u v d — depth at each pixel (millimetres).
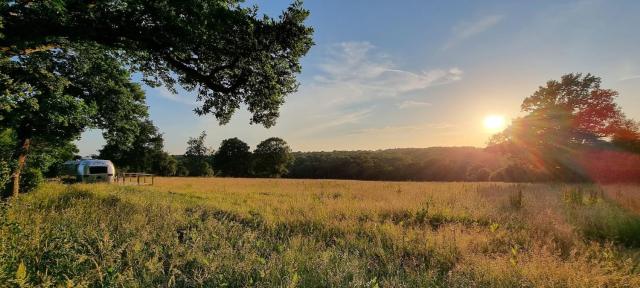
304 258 5840
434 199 15102
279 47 9695
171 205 11812
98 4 8633
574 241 7227
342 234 8500
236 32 9211
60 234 5969
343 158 97750
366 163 89062
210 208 12516
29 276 3756
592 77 34375
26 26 8383
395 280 4879
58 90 14469
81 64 14594
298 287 4691
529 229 8594
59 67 14883
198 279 4559
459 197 15711
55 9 8039
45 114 14891
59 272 4273
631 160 28734
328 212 11281
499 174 42219
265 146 98438
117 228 7883
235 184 33812
